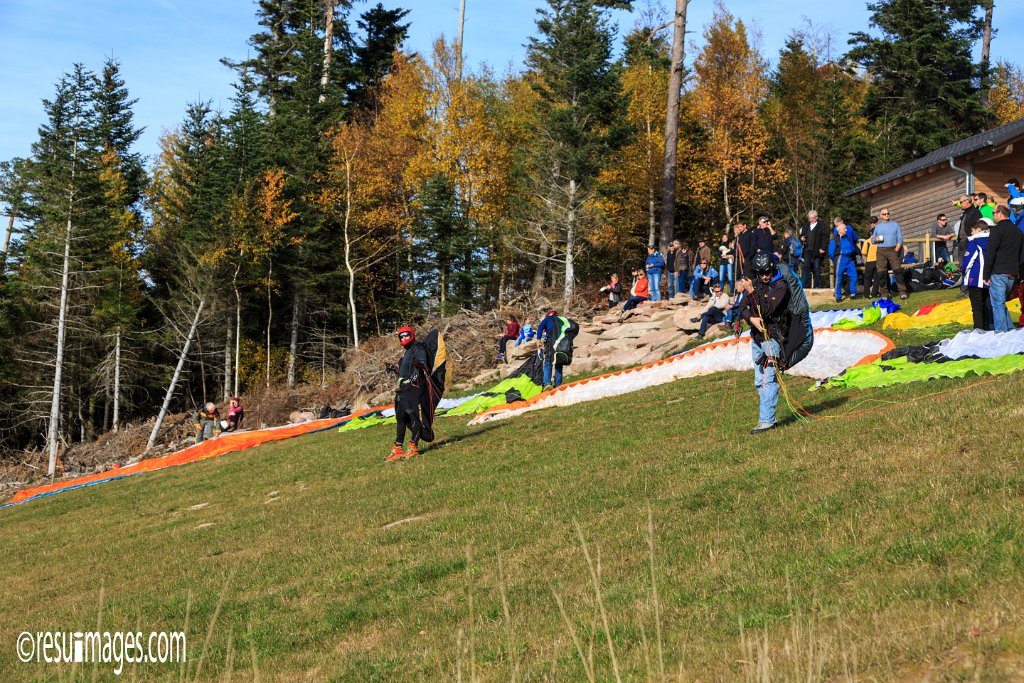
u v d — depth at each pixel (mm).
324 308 48031
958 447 7598
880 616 4539
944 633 4105
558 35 40719
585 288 41219
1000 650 3834
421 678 5262
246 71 57250
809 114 50812
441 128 45625
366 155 46531
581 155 38750
